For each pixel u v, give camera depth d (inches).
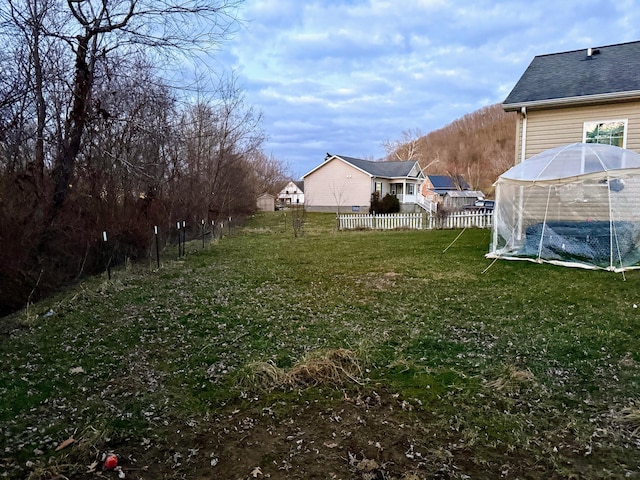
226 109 773.3
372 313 216.2
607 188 304.8
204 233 622.5
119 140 371.2
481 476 90.4
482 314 209.9
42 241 285.0
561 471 91.3
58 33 292.0
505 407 119.3
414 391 129.0
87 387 133.5
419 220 735.7
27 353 162.2
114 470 92.5
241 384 134.5
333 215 1263.5
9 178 265.9
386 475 90.2
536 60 520.7
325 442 103.1
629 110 392.5
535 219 351.9
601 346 163.9
